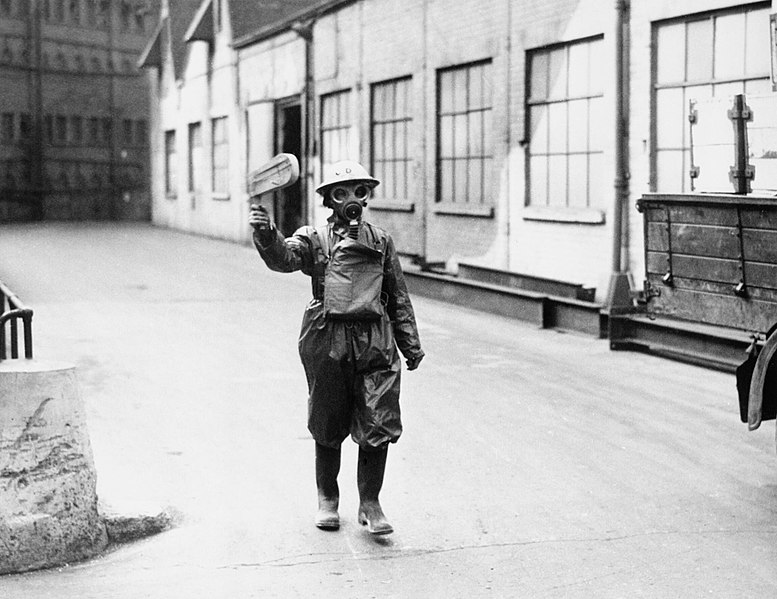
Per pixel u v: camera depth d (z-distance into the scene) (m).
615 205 12.70
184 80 34.59
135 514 5.71
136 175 42.94
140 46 43.06
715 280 6.99
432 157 18.52
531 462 7.18
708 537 5.67
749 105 7.29
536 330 13.13
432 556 5.41
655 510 6.14
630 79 13.05
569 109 14.66
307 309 5.73
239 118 29.34
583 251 14.31
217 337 12.45
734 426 8.16
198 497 6.38
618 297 11.66
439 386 9.72
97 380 9.94
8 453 5.22
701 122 7.68
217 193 31.45
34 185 40.53
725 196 6.82
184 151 34.84
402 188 19.92
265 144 26.89
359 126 21.48
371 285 5.61
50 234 32.62
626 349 11.53
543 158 15.35
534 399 9.14
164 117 37.09
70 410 5.38
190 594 4.90
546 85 15.20
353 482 6.75
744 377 6.66
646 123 12.82
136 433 7.94
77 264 21.84
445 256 18.23
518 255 15.95
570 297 13.82
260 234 5.42
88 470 5.46
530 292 13.91
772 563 5.27
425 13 18.53
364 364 5.59
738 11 11.51
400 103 19.94
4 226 37.34
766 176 7.18
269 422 8.31
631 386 9.69
